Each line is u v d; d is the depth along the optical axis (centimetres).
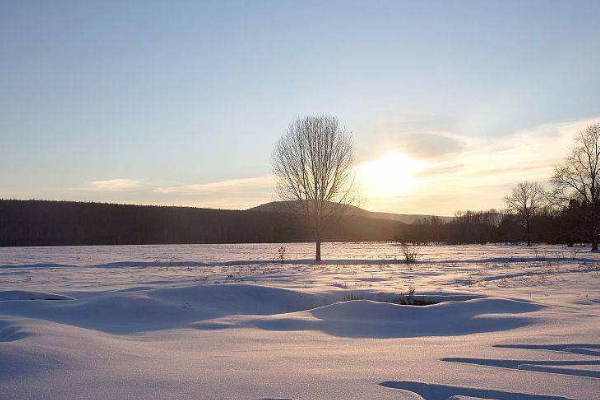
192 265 3366
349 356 633
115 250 6625
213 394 446
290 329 943
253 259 4038
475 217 10531
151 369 548
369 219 15212
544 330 804
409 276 2220
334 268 2905
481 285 1742
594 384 468
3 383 478
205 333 884
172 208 14475
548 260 3572
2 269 2881
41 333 703
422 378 498
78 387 468
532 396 432
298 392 451
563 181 4991
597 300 1227
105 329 937
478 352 634
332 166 3769
